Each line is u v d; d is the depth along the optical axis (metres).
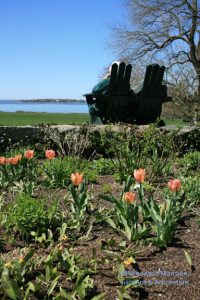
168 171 3.70
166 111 13.66
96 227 2.28
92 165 3.93
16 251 1.90
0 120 11.72
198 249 2.05
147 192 3.11
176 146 4.65
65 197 2.70
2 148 4.68
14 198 2.83
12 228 2.17
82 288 1.55
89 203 2.56
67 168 3.34
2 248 1.97
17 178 3.22
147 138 4.27
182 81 13.05
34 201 2.18
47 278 1.63
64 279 1.70
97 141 4.62
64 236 2.07
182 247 2.07
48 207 2.54
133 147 4.18
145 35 13.99
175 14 13.68
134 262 1.82
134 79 13.89
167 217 2.10
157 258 1.94
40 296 1.58
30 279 1.67
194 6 13.59
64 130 4.64
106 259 1.83
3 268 1.58
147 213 2.30
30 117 14.79
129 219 2.19
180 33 13.81
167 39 13.83
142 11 13.78
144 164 3.72
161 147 4.40
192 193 2.82
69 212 2.45
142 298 1.62
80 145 4.28
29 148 4.34
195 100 13.12
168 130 4.84
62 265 1.76
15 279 1.59
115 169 3.78
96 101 5.63
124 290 1.61
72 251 1.93
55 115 18.22
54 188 3.14
